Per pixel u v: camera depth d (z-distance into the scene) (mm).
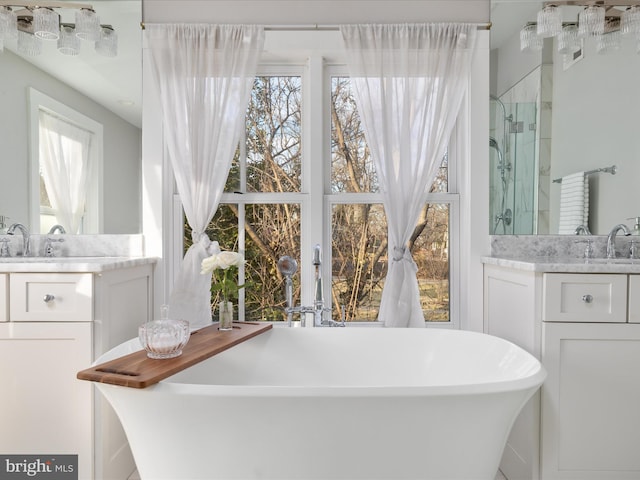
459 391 1140
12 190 2111
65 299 1567
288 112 2244
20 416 1560
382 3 2104
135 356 1371
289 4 2109
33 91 2115
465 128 2145
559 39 2094
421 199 2025
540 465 1561
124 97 2131
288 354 1793
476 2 2117
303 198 2215
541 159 2115
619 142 2104
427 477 1190
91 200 2135
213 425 1158
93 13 2070
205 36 2055
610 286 1535
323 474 1175
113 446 1660
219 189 2055
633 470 1540
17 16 2086
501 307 1894
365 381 1769
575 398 1547
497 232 2119
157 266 2104
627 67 2098
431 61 2033
